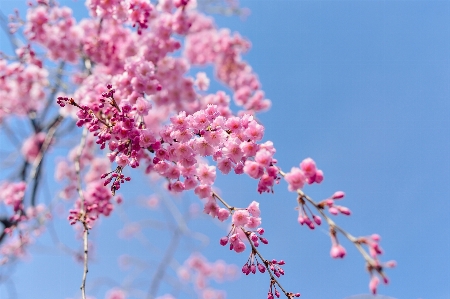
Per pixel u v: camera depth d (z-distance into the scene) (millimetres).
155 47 5664
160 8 5703
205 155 3381
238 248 3338
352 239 2320
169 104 6281
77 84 6961
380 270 2127
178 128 3430
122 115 3256
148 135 3361
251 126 3162
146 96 4543
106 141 3383
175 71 5930
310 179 2793
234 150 3182
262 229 3291
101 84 4668
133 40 5922
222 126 3336
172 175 3627
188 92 6180
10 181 7422
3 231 6395
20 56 6195
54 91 6809
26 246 7215
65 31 6133
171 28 5621
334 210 2518
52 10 6098
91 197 5137
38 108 7551
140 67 4395
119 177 3279
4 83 6754
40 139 8125
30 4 5977
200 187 3580
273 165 3006
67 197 8055
